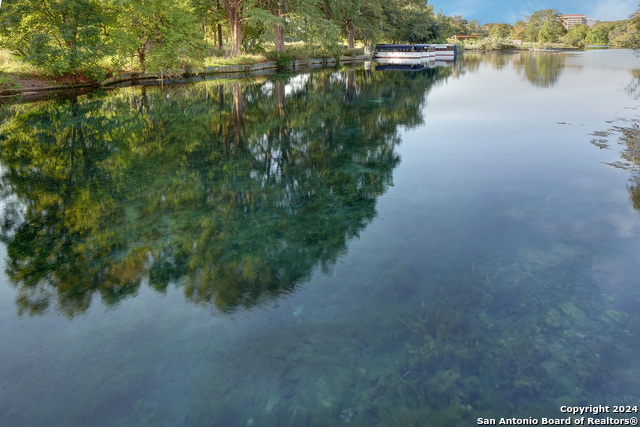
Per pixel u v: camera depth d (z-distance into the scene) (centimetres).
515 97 1538
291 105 1480
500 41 7075
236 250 441
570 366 270
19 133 1045
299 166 746
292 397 250
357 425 230
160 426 232
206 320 325
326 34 3048
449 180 647
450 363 274
